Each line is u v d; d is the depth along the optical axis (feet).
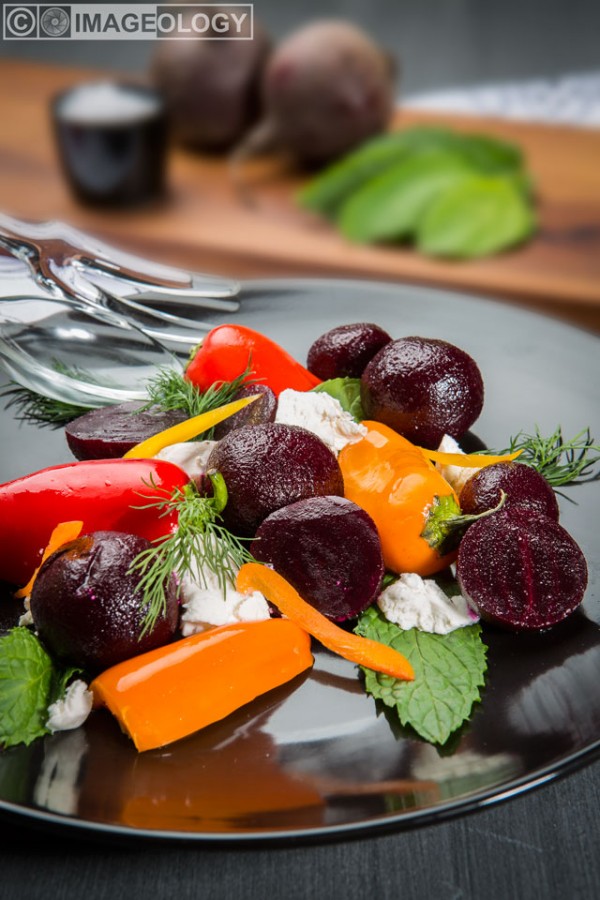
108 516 1.56
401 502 1.54
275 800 1.31
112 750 1.36
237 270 2.95
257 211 3.11
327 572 1.48
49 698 1.40
